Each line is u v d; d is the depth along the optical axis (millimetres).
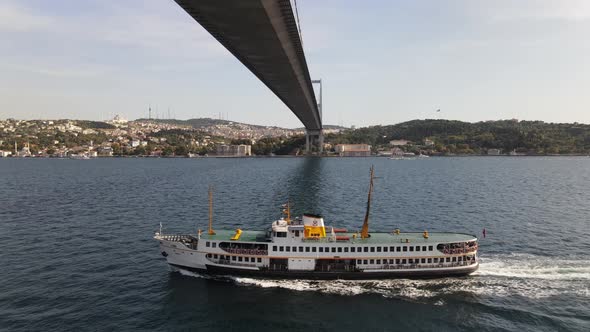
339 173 195500
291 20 73938
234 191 125562
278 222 50219
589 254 59375
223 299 43156
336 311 40875
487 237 69188
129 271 51188
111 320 38438
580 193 126750
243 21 68188
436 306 42312
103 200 109000
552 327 38219
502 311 41281
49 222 79688
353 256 47875
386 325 38250
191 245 50188
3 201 107375
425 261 48688
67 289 45406
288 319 39062
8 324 37375
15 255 57531
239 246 48812
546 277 50188
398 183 151625
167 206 97875
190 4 60219
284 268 48156
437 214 89500
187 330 36781
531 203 106188
